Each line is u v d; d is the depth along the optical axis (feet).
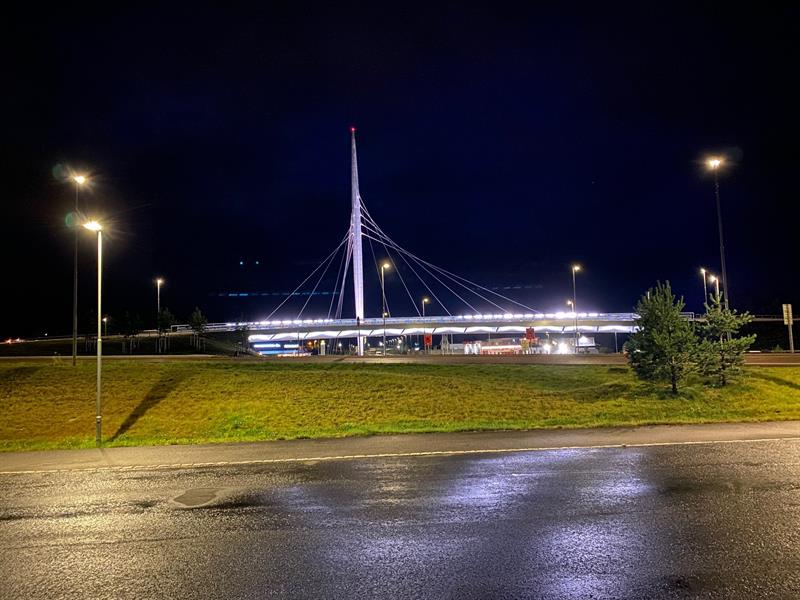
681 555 25.13
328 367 123.54
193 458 50.62
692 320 96.53
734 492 34.71
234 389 97.50
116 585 23.20
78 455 54.34
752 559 24.61
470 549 26.21
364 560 25.18
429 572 23.76
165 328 268.82
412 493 36.06
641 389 90.53
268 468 45.14
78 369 115.96
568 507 32.27
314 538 28.12
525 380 105.40
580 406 82.69
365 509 32.78
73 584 23.38
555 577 23.11
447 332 377.30
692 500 33.17
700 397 83.25
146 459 50.78
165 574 24.16
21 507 34.94
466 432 62.23
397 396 91.86
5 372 112.68
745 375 92.53
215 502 35.04
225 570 24.41
